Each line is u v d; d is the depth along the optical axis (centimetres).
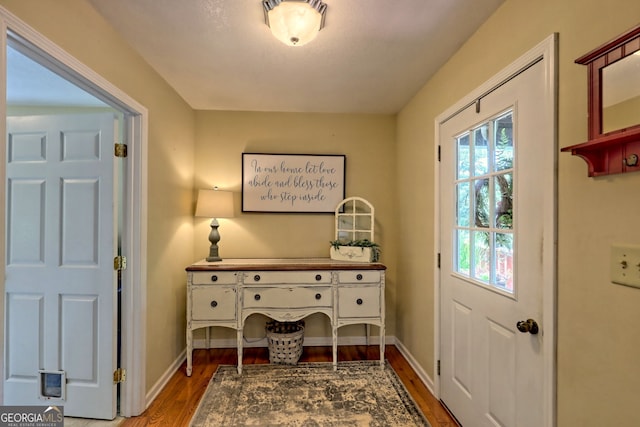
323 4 141
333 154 293
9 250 180
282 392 207
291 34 147
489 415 149
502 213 144
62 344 179
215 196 259
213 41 172
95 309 179
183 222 257
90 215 178
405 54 186
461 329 176
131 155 184
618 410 89
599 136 87
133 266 184
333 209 290
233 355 266
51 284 180
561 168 108
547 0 114
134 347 184
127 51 172
